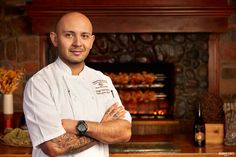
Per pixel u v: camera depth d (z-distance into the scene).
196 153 2.96
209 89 4.11
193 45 4.17
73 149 1.96
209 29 3.92
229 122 3.23
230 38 4.07
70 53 2.01
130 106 4.38
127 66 4.41
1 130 3.58
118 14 3.87
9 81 3.54
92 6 3.83
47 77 2.02
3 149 3.03
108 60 4.17
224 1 3.84
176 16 3.89
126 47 4.16
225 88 4.10
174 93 4.22
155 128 4.12
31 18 3.96
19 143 3.10
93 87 2.10
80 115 2.02
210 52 4.08
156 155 2.93
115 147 3.10
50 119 1.93
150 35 4.14
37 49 4.07
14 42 4.07
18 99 4.06
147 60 4.16
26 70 4.07
